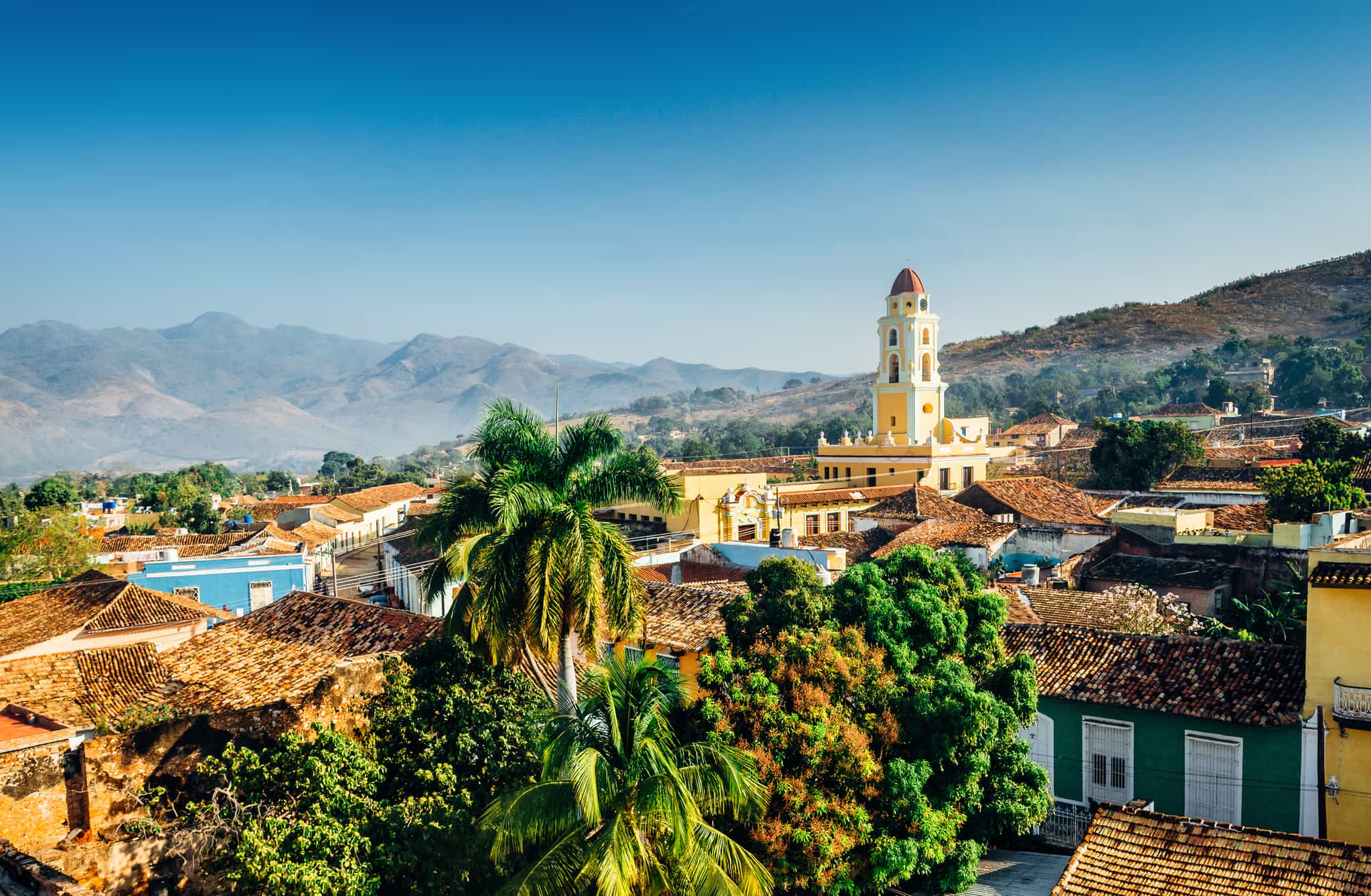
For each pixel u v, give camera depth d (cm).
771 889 1606
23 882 1523
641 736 1584
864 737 1886
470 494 2234
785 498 5706
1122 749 2373
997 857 2161
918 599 2214
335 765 1906
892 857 1788
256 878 1641
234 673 2734
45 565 5616
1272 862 1600
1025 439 12962
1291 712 2117
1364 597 2017
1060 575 4112
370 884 1686
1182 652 2414
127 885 1762
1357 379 14362
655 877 1539
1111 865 1695
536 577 1952
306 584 5334
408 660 2270
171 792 1934
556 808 1559
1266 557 3928
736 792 1599
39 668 2675
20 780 1798
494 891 1861
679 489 2188
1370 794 2014
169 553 4984
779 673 1978
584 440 2173
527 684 2245
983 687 2172
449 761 2053
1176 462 7100
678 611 2909
